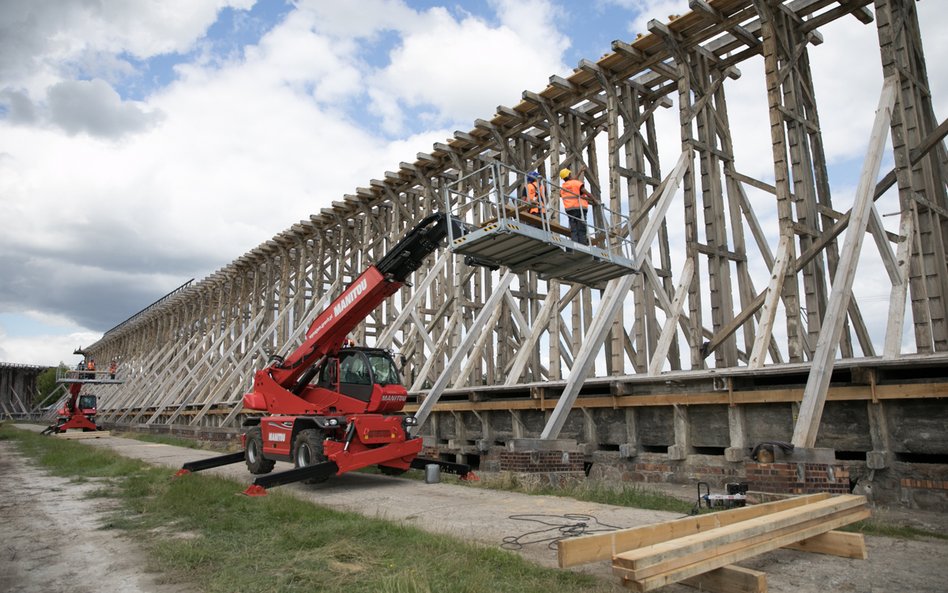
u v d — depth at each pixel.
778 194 11.45
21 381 72.00
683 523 4.93
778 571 5.20
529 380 18.17
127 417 38.81
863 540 5.52
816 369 8.71
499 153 19.36
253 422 13.80
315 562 5.51
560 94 15.70
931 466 8.01
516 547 6.18
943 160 11.95
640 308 13.84
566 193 9.74
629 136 14.91
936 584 4.82
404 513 8.29
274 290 28.53
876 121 10.41
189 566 5.59
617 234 12.23
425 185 19.81
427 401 14.16
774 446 7.99
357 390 11.58
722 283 13.17
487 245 8.59
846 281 9.25
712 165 13.70
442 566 5.17
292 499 8.53
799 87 12.70
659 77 15.16
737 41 13.73
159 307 42.38
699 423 10.71
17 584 5.30
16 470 14.37
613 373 13.45
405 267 11.28
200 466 12.95
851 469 8.75
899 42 11.28
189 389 32.72
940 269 10.55
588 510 8.12
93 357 62.72
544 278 10.27
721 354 12.86
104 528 7.50
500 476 10.88
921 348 10.28
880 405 8.50
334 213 23.86
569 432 12.59
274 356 12.97
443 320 20.70
